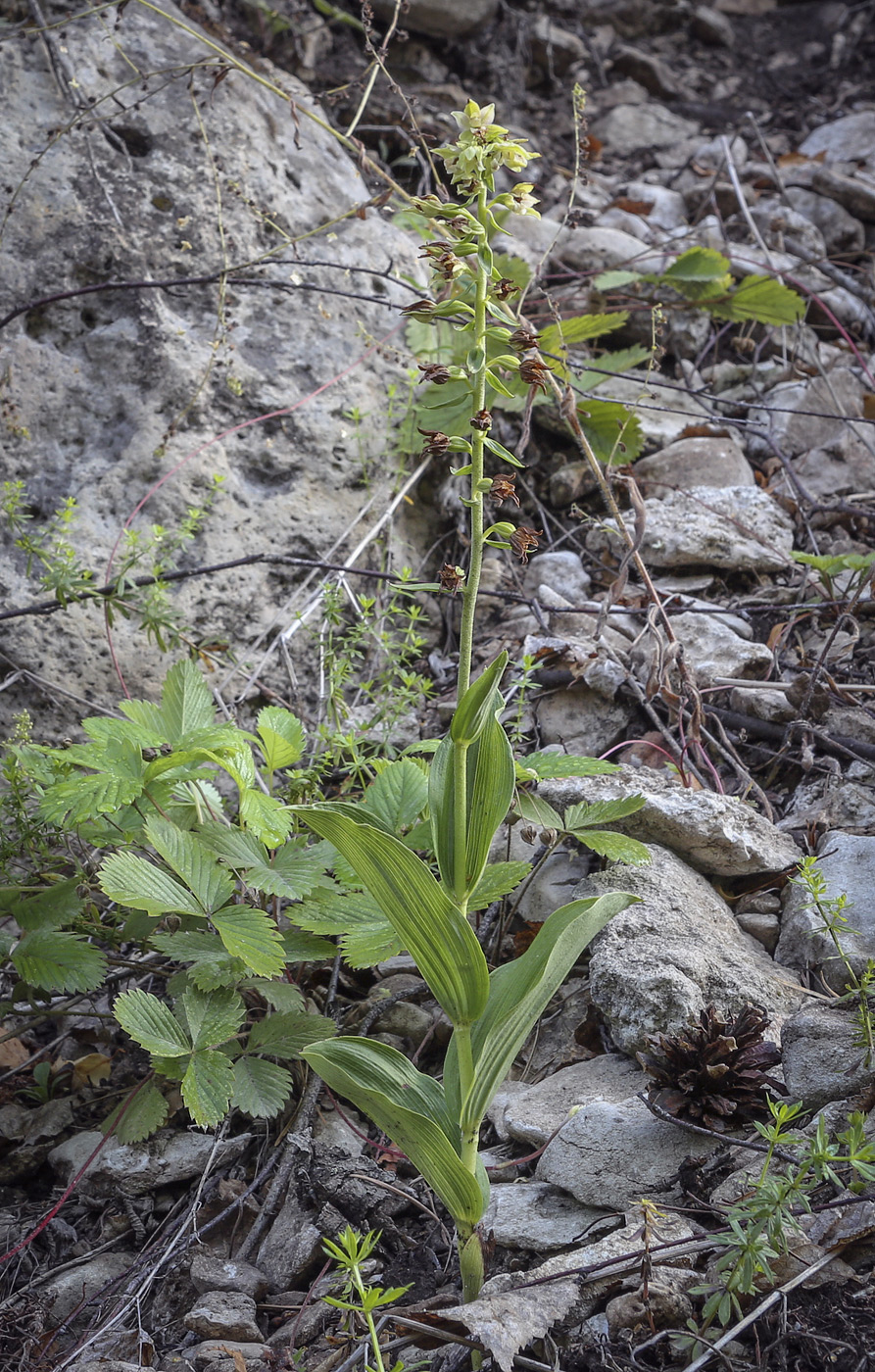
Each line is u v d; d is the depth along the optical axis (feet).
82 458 11.82
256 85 14.16
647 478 13.39
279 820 8.02
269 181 13.53
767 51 23.61
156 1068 7.57
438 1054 8.73
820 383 14.65
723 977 7.70
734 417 14.61
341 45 18.69
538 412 13.37
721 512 12.49
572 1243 6.65
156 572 10.23
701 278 14.47
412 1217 7.46
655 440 13.80
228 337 12.57
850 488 13.48
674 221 18.25
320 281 13.32
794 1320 5.83
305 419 12.54
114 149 12.83
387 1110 5.90
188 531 10.69
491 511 13.28
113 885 7.37
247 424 12.12
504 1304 5.93
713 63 23.22
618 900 6.27
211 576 11.51
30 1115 8.75
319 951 8.11
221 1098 7.13
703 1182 6.63
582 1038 8.25
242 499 12.02
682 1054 7.05
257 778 9.88
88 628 10.94
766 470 13.94
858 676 10.76
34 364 11.89
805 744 9.89
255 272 12.87
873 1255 6.07
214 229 12.96
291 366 12.76
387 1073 6.41
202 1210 7.76
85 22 13.39
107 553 11.23
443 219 5.76
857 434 13.88
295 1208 7.50
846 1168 6.48
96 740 8.04
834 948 7.95
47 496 11.52
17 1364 6.83
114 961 8.57
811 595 11.96
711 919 8.36
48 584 9.73
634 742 10.13
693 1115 6.94
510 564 12.89
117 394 12.09
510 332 5.78
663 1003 7.45
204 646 11.03
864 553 12.53
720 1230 6.34
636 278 14.80
